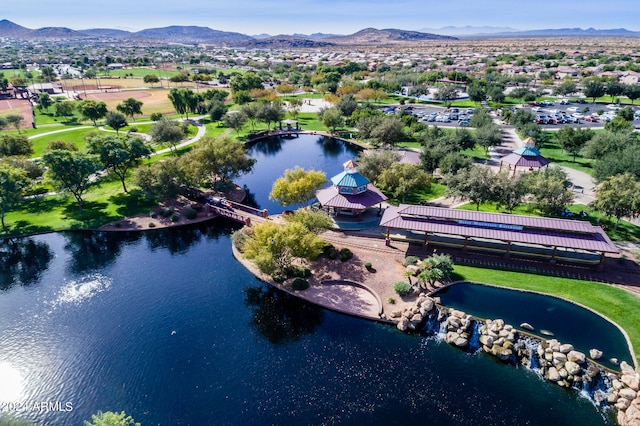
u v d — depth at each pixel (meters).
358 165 99.69
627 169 86.94
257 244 66.19
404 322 56.09
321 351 52.81
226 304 62.91
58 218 90.56
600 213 85.00
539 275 66.81
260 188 112.75
